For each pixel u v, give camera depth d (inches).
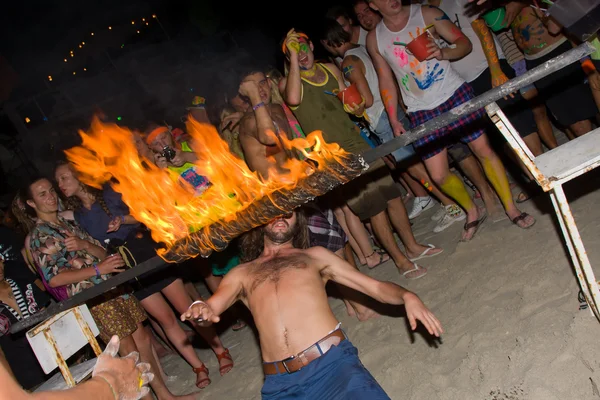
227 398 159.2
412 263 168.4
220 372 174.7
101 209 158.2
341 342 103.5
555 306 121.3
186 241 108.9
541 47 155.9
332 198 175.6
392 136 184.1
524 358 111.7
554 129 223.0
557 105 161.3
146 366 77.1
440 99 158.2
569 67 154.8
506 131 98.7
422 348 134.7
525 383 106.3
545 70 92.0
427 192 212.7
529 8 153.6
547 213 158.7
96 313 147.8
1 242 153.5
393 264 182.5
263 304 108.6
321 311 106.1
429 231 191.5
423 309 100.2
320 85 153.3
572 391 100.3
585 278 104.8
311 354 102.0
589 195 154.2
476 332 128.0
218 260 178.2
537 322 119.3
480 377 115.1
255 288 110.8
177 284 169.8
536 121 182.4
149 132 163.3
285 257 114.7
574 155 102.5
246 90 141.3
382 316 157.2
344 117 156.3
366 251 186.7
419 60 150.2
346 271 111.1
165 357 207.6
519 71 167.6
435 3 169.3
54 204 144.5
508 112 170.6
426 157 166.1
